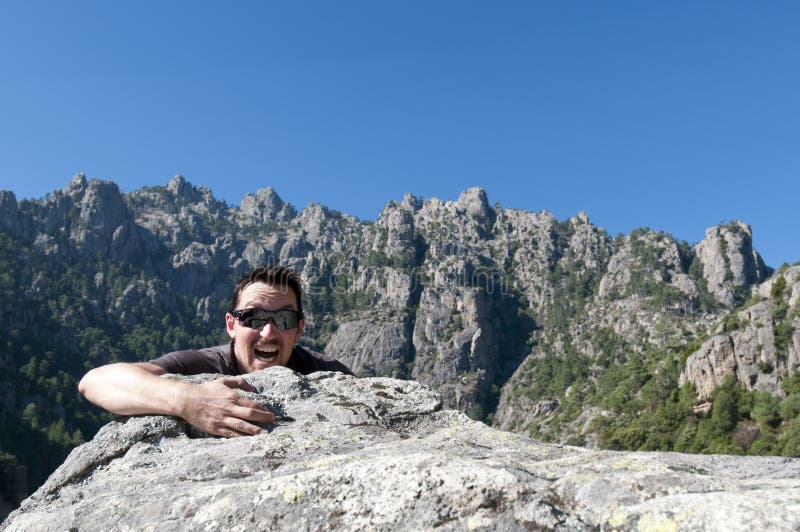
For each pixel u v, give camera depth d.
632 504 1.98
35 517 3.00
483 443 3.61
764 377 140.75
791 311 145.12
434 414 4.43
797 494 1.76
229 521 2.38
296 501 2.34
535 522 1.97
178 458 3.50
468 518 2.05
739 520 1.68
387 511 2.18
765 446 120.25
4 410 173.00
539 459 3.14
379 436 3.71
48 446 170.88
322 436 3.64
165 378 4.08
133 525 2.59
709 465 2.66
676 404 156.12
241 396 4.00
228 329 5.59
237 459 3.30
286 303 5.42
